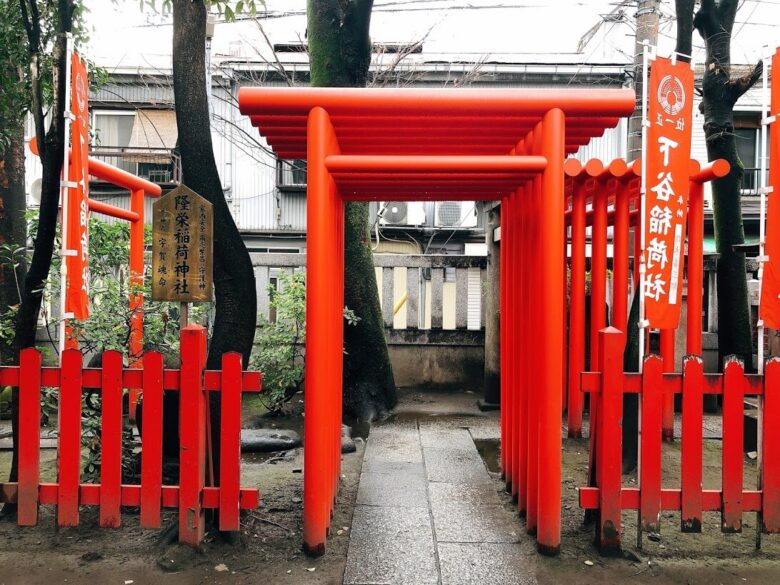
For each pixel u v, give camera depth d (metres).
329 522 3.39
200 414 3.00
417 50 13.30
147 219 14.62
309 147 3.05
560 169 3.05
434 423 6.15
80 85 3.50
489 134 3.42
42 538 3.23
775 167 3.19
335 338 3.71
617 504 3.05
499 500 3.93
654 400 3.02
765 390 3.05
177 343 4.40
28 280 3.47
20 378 3.07
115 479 3.03
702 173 5.15
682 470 3.03
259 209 14.65
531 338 3.39
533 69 13.52
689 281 5.48
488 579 2.84
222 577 2.85
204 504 3.04
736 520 3.04
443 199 4.25
